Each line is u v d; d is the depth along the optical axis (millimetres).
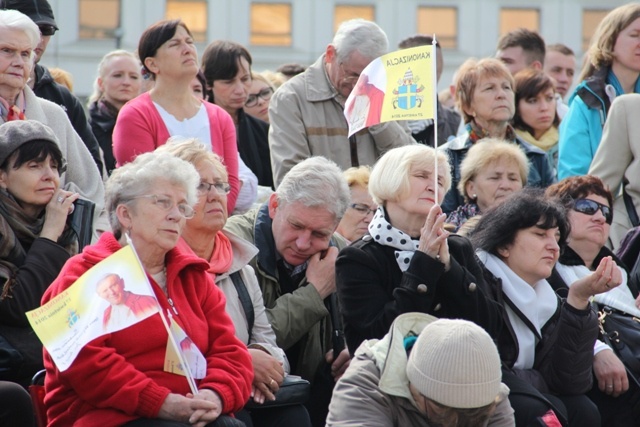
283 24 70312
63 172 16422
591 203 18781
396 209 16078
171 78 19672
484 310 15797
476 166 20250
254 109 25953
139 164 13867
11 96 17469
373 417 13242
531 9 73312
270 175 24047
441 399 12523
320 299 16484
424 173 16016
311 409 16859
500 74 22812
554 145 24891
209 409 13211
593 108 23172
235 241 16141
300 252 16688
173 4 68188
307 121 20875
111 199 13844
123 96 24047
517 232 16828
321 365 16906
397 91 16031
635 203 21719
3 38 17359
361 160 20984
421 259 15172
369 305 15617
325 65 21109
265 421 15445
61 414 13422
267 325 16000
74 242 16219
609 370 17438
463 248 16094
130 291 13008
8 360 14805
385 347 13711
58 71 25594
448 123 27141
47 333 12938
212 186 15570
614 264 16375
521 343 16594
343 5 71000
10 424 13891
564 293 18172
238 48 23906
